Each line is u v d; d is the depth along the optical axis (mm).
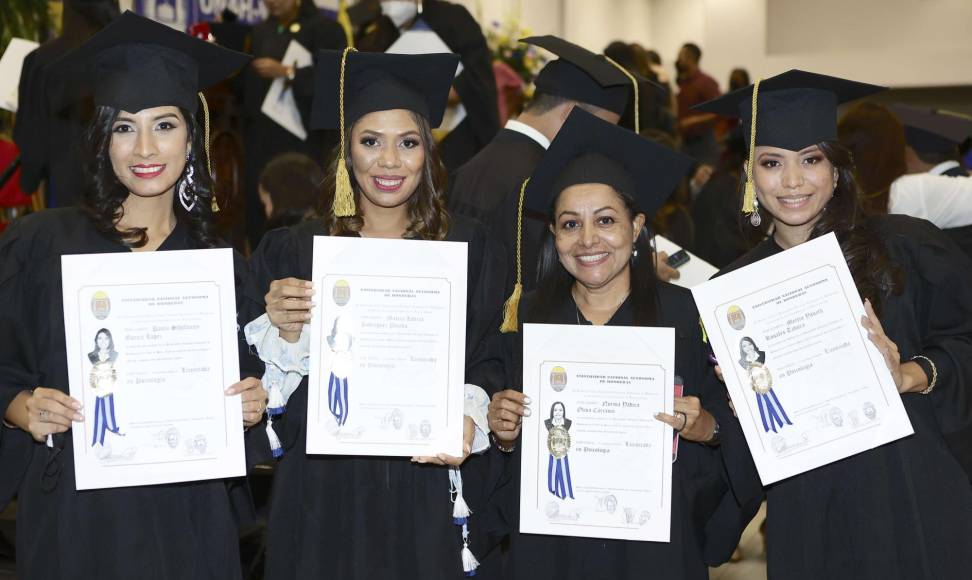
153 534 2639
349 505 2840
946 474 2705
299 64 6012
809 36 15289
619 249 2822
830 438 2607
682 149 9648
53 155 4863
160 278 2555
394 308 2707
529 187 3027
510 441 2865
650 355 2715
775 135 2820
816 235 2809
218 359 2570
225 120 6375
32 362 2648
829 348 2631
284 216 4566
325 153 6012
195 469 2539
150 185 2629
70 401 2477
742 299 2676
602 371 2730
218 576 2697
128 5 6445
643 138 2879
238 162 6098
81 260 2525
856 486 2713
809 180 2773
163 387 2541
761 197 2854
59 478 2611
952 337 2756
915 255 2773
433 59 2889
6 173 5770
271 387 2801
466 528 2889
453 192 3904
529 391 2758
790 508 2773
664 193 3020
